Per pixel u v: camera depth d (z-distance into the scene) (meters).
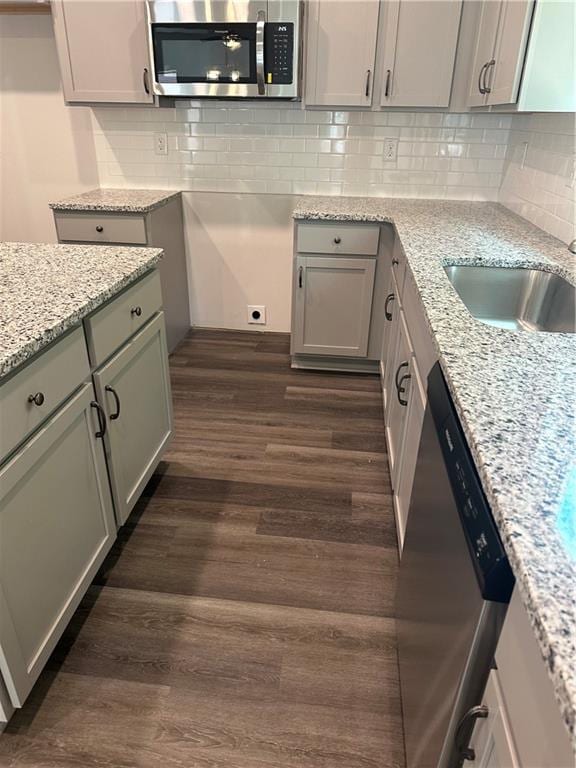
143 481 1.86
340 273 2.80
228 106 3.01
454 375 0.97
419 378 1.49
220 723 1.31
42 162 3.27
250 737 1.28
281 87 2.55
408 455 1.64
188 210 3.29
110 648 1.49
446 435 0.96
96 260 1.66
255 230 3.31
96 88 2.69
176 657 1.47
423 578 1.10
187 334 3.55
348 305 2.88
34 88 3.08
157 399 1.94
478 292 1.82
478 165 2.98
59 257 1.69
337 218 2.65
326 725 1.31
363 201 3.00
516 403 0.88
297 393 2.85
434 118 2.90
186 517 1.97
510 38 1.91
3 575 1.10
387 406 2.38
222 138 3.09
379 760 1.24
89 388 1.41
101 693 1.37
